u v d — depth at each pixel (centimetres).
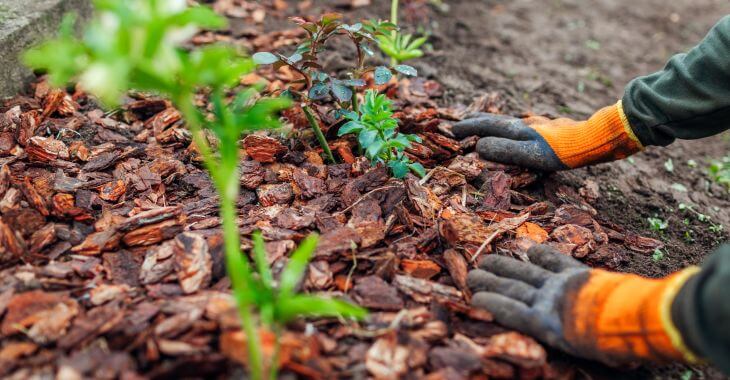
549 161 186
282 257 145
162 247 149
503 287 141
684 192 216
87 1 238
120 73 93
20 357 121
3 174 160
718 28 158
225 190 112
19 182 161
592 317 128
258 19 275
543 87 266
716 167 234
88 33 96
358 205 164
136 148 185
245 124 115
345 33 176
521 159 189
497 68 275
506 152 190
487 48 291
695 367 145
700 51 160
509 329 137
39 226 151
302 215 161
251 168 178
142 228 150
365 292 141
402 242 158
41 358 121
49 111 194
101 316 128
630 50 314
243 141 185
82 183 166
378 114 169
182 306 132
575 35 321
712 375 144
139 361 122
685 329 112
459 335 136
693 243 190
